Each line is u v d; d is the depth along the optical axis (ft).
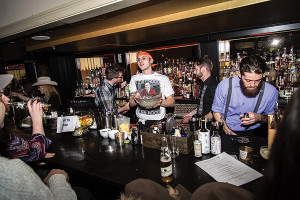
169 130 5.35
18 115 9.57
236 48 9.89
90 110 7.48
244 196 1.42
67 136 6.66
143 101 5.97
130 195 2.03
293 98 0.84
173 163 4.20
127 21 6.94
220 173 3.65
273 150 0.87
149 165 4.22
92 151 5.25
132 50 11.78
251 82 4.85
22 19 7.15
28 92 13.75
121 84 12.48
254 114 5.16
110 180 3.82
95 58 17.10
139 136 5.32
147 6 5.24
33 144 4.19
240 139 4.59
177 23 6.67
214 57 9.14
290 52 8.70
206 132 4.34
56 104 10.03
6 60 16.40
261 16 6.33
